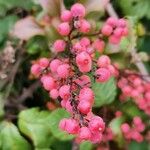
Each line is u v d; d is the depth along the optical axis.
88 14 0.21
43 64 0.19
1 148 0.22
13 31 0.22
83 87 0.16
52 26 0.21
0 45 0.25
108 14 0.25
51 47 0.22
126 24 0.21
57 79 0.17
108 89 0.22
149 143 0.27
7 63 0.24
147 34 0.27
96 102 0.22
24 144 0.22
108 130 0.23
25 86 0.25
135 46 0.23
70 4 0.23
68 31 0.19
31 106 0.25
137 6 0.26
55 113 0.21
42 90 0.24
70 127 0.15
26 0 0.25
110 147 0.25
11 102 0.24
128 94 0.23
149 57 0.26
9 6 0.25
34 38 0.23
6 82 0.24
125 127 0.24
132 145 0.27
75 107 0.15
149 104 0.24
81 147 0.22
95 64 0.17
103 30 0.20
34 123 0.22
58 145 0.23
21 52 0.24
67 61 0.17
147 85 0.24
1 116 0.22
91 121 0.15
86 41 0.19
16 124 0.24
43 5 0.21
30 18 0.22
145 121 0.25
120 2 0.26
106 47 0.22
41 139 0.22
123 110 0.24
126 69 0.23
